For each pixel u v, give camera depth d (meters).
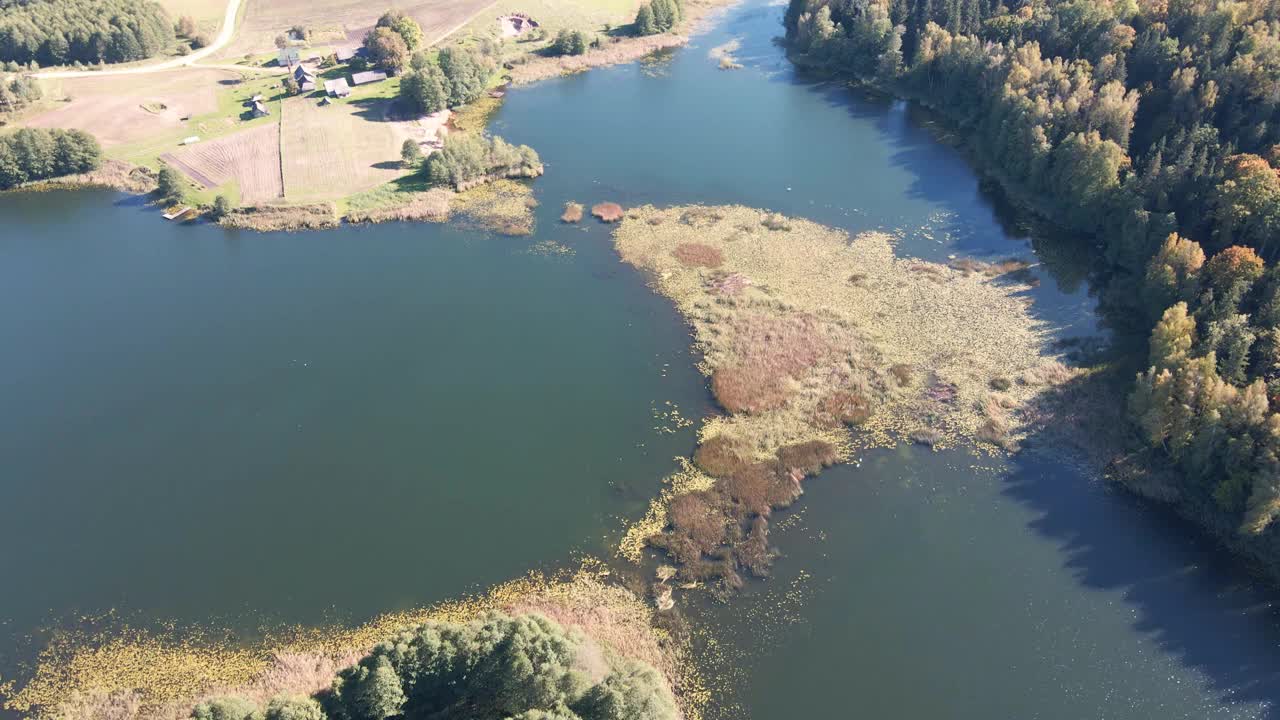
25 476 99.06
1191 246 108.31
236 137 176.88
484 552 88.12
